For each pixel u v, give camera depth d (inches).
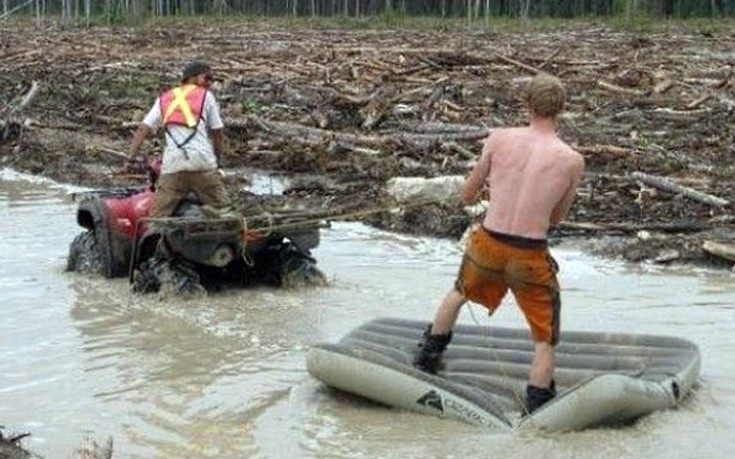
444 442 248.2
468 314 354.0
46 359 314.7
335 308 367.2
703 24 1868.8
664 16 2273.6
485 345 295.1
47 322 352.8
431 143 605.9
